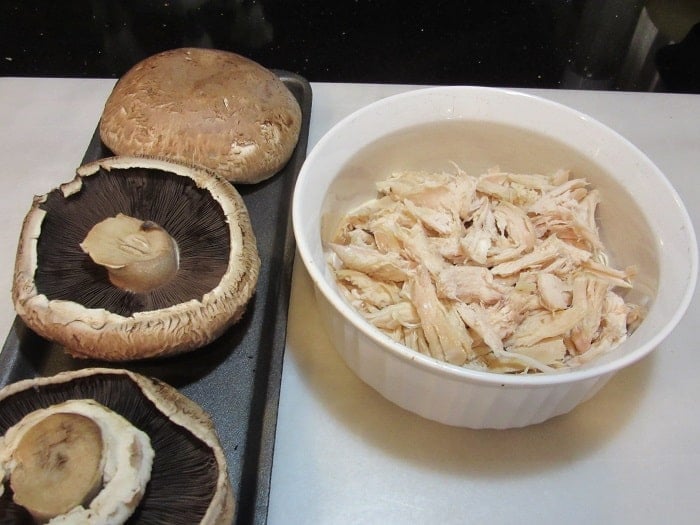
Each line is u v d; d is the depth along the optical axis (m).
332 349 0.32
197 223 0.31
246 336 0.31
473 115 0.33
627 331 0.29
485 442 0.29
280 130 0.37
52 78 0.46
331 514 0.27
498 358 0.27
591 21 0.56
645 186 0.29
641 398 0.31
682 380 0.31
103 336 0.27
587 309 0.29
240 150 0.36
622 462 0.28
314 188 0.28
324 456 0.28
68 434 0.21
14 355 0.29
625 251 0.31
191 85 0.37
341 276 0.30
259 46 0.53
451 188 0.33
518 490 0.28
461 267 0.30
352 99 0.45
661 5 0.57
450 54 0.53
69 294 0.28
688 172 0.41
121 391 0.24
